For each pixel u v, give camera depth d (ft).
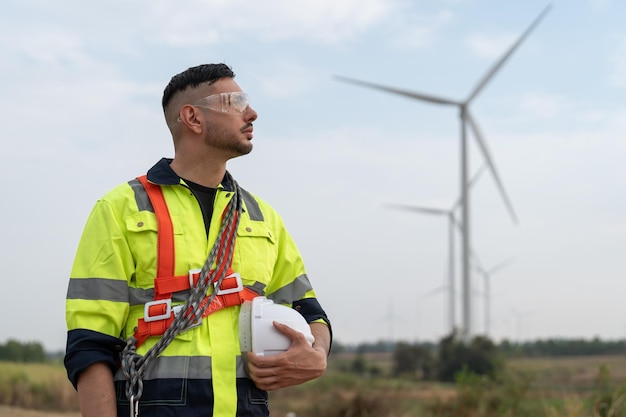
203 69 9.14
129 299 8.55
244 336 8.59
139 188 8.93
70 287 8.51
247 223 9.19
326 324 9.72
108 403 8.11
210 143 9.02
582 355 222.28
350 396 72.43
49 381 61.36
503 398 49.32
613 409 33.14
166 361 8.27
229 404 8.36
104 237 8.56
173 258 8.59
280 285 9.81
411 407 61.11
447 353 137.69
